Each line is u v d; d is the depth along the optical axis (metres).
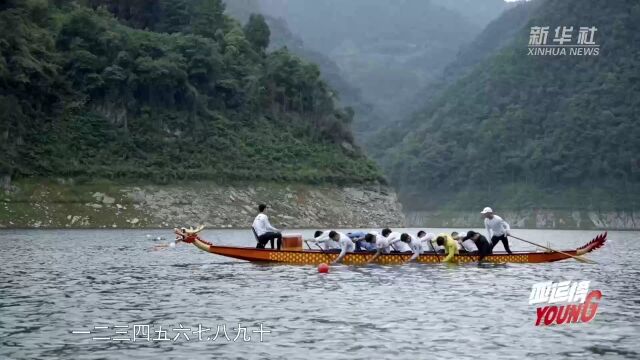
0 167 90.81
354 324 18.97
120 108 107.50
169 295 24.30
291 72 132.75
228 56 127.75
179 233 34.97
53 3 123.00
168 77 110.19
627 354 15.80
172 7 134.00
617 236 108.75
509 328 18.52
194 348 16.30
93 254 43.34
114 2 131.62
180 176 104.62
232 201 106.62
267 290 25.59
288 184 114.75
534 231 152.62
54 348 16.30
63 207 92.50
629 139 193.38
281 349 16.16
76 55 106.50
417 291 25.38
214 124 116.94
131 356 15.58
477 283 27.81
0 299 23.23
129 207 96.56
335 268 33.66
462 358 15.39
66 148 100.06
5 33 98.69
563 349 16.25
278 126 127.62
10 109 96.44
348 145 134.38
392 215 127.06
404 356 15.52
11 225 87.44
